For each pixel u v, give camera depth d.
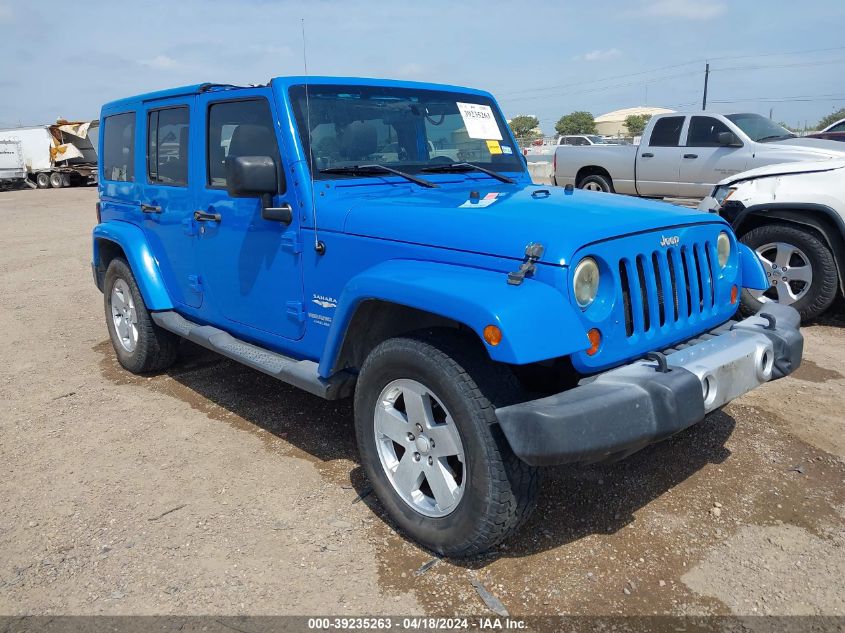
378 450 3.06
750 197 5.96
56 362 5.68
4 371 5.48
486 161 4.30
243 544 3.05
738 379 2.92
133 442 4.10
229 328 4.21
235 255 3.96
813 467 3.57
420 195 3.51
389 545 3.01
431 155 4.07
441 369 2.67
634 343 2.81
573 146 13.34
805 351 5.32
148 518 3.28
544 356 2.42
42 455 3.96
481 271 2.73
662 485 3.44
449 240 2.87
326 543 3.04
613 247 2.72
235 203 3.87
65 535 3.16
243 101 3.78
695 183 11.38
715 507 3.23
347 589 2.74
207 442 4.07
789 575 2.75
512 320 2.41
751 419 4.13
